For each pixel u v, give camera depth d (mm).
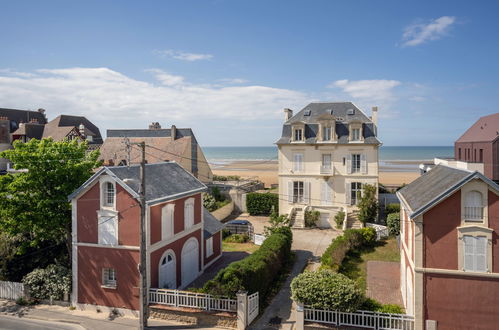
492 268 14961
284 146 39719
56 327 18547
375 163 37188
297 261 27188
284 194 39938
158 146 51656
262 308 19641
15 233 21578
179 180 24172
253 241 33469
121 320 19062
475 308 15141
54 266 22109
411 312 16703
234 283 17875
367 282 22766
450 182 16266
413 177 76562
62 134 55562
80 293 20484
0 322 19125
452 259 15328
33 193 21719
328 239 33281
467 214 15234
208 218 29016
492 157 34625
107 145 53688
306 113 41250
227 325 17719
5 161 52594
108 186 20094
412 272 16547
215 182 59781
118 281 19688
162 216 20922
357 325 16266
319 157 38688
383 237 32250
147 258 19422
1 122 56406
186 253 23625
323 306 16375
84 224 20281
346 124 38562
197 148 54469
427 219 15570
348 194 37969
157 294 19141
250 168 111875
